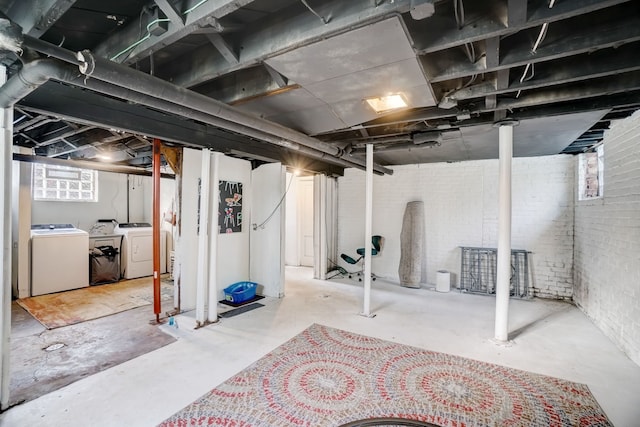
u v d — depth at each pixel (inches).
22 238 181.8
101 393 91.2
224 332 136.3
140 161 223.9
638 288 110.8
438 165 228.8
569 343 128.5
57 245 194.4
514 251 199.6
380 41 62.4
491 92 87.6
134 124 108.0
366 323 149.2
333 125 117.0
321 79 79.7
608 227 136.9
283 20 65.2
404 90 85.8
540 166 197.6
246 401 88.3
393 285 226.7
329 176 255.9
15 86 66.1
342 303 180.5
